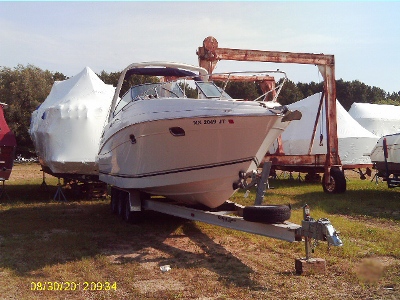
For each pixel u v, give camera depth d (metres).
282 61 13.55
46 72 41.47
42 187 15.56
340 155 16.75
